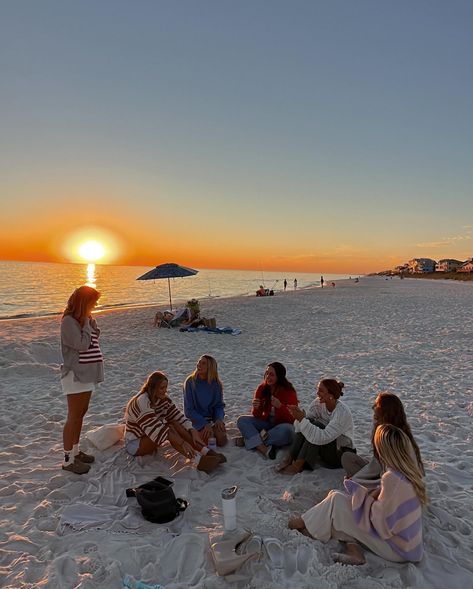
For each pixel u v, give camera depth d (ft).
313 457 13.89
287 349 38.47
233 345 40.75
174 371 29.68
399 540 9.27
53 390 24.29
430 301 95.81
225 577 8.91
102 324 55.52
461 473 14.35
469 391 24.40
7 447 16.21
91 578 8.82
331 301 96.32
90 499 12.41
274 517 11.12
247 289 212.02
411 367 30.89
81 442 16.29
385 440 9.63
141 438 14.83
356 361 33.22
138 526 10.94
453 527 11.00
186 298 132.46
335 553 9.65
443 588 8.79
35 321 59.52
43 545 10.13
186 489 12.98
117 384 25.93
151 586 8.50
